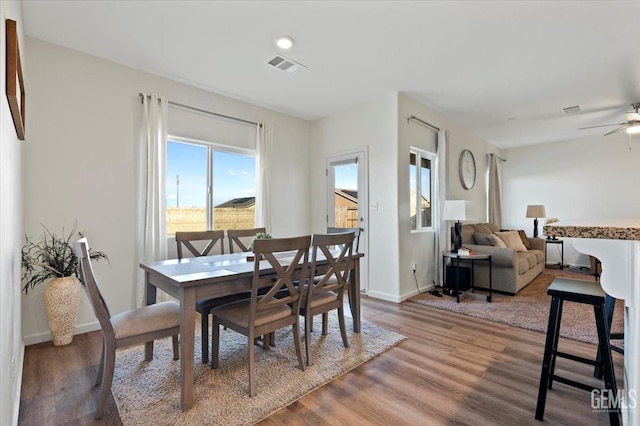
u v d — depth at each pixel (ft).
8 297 4.85
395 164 13.01
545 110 15.31
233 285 6.66
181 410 5.72
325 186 15.92
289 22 8.19
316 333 9.40
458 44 9.29
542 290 14.51
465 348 8.34
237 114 13.55
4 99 4.38
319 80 11.77
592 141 20.72
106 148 9.93
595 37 8.92
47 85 8.93
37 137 8.73
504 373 7.04
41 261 8.63
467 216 13.56
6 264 4.62
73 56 9.40
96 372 7.07
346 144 14.96
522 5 7.55
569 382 5.33
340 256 8.19
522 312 11.29
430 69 10.91
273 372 7.07
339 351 8.13
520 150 23.62
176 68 10.69
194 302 6.05
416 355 7.95
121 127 10.25
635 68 10.82
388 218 13.24
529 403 5.95
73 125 9.35
